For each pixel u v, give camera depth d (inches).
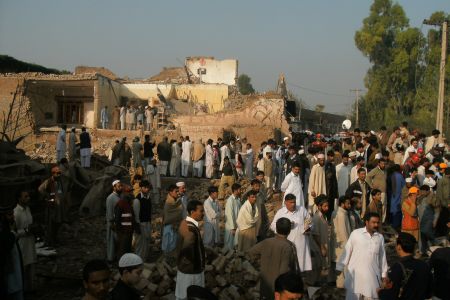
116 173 706.8
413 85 1978.3
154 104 1325.0
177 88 1433.3
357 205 383.2
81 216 615.2
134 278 201.9
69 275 375.6
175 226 421.7
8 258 275.1
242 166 839.7
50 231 480.4
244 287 353.7
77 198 645.9
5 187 491.8
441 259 242.4
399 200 510.3
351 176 518.9
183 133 1133.1
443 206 480.4
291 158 608.7
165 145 871.1
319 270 356.2
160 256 459.2
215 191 454.9
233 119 1182.9
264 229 475.5
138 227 414.0
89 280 167.9
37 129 1176.2
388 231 511.5
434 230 478.6
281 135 1160.2
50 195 481.4
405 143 674.2
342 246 346.9
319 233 346.6
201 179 858.8
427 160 569.3
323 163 473.7
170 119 1218.0
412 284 222.8
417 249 461.4
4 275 272.5
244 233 416.8
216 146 884.0
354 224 359.6
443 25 982.4
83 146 820.0
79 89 1298.0
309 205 479.5
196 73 1749.5
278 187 748.0
